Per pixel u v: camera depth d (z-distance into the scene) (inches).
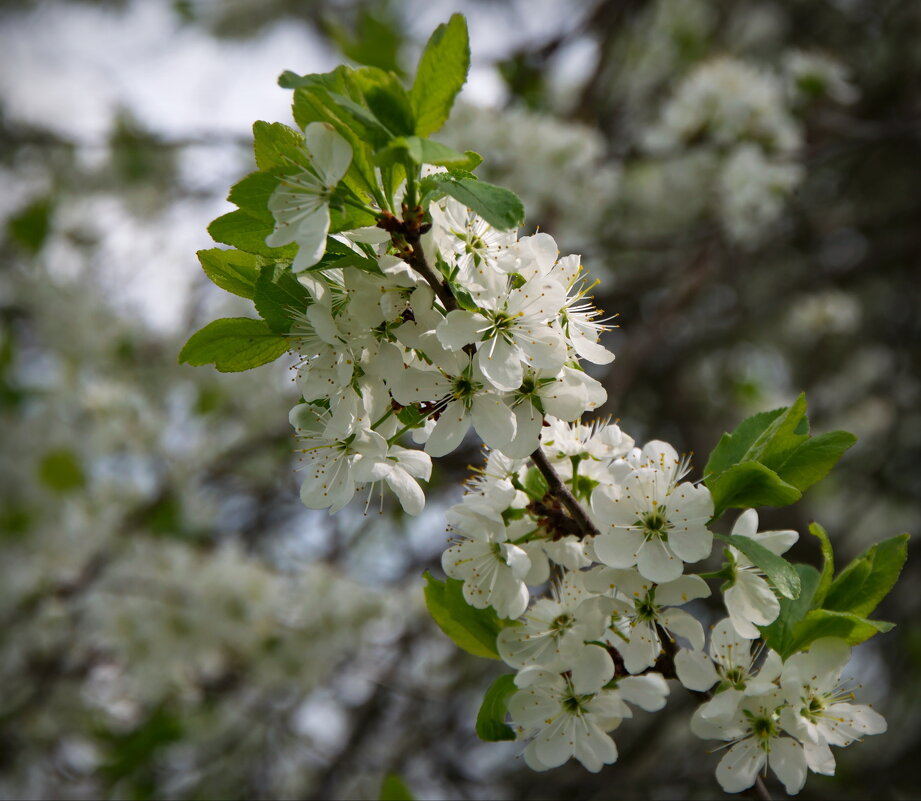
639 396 325.1
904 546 89.1
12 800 266.7
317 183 75.9
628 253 295.7
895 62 337.4
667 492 81.6
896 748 307.1
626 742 292.2
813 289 335.0
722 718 78.8
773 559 76.7
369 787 269.3
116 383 281.7
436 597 91.6
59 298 285.4
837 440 88.0
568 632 81.3
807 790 280.5
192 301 303.7
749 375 334.6
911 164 340.5
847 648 83.1
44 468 266.1
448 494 270.7
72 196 308.8
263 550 280.8
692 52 326.6
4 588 250.7
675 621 80.8
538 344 79.4
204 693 252.1
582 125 265.0
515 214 71.3
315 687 242.4
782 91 263.4
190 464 273.0
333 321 78.6
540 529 85.6
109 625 237.5
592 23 285.7
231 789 281.1
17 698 261.1
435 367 83.2
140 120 300.8
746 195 241.6
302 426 85.7
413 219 77.3
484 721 86.0
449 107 77.7
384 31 270.8
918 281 341.7
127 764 251.9
